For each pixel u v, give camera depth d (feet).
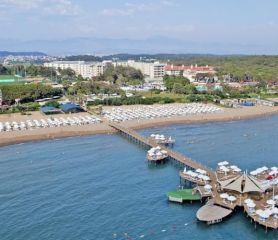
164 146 594.65
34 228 342.23
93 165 520.42
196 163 488.02
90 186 440.86
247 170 479.00
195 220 357.00
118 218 361.30
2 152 586.86
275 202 360.89
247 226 344.69
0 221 354.33
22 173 487.20
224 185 392.68
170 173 484.33
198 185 418.31
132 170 498.28
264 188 383.04
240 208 373.40
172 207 384.68
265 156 558.15
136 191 426.10
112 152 585.63
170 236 330.75
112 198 407.03
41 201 398.83
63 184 447.01
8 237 327.06
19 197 409.08
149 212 374.02
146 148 608.60
